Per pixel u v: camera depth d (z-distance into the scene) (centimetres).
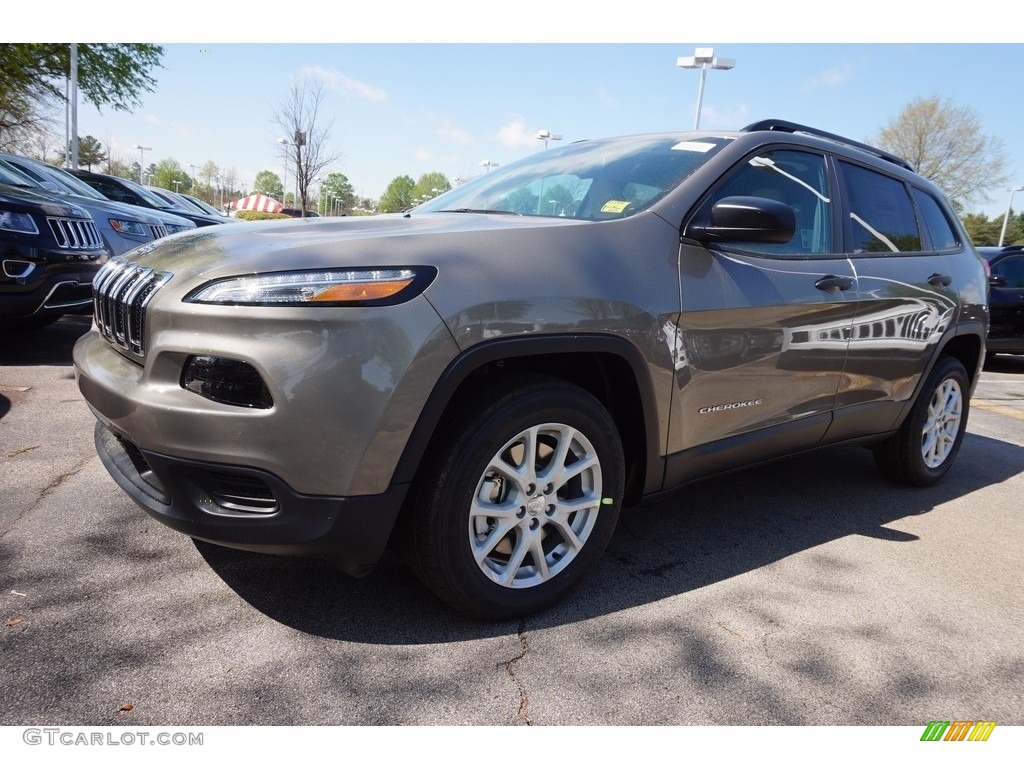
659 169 282
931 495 391
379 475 193
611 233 242
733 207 243
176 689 186
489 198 313
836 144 343
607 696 195
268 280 186
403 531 211
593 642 220
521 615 229
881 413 353
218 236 227
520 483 220
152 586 234
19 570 238
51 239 516
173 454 192
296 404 183
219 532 194
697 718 189
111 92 2130
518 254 217
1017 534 336
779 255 291
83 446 361
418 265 198
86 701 180
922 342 363
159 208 1223
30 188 659
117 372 215
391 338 189
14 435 372
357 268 191
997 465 467
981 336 414
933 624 245
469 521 211
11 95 1994
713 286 258
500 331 204
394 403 190
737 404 275
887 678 212
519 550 224
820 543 310
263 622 219
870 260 335
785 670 212
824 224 318
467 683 196
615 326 227
